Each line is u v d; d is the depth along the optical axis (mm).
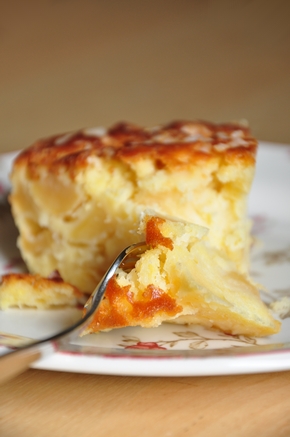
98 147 388
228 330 339
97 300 325
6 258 404
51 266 388
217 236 377
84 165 373
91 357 306
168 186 369
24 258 395
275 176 463
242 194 377
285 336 338
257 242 418
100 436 300
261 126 579
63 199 380
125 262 338
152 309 330
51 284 361
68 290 361
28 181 391
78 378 320
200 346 330
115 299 330
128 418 305
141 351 314
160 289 331
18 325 351
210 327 342
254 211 445
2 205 439
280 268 396
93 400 312
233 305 331
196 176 371
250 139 394
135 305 330
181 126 406
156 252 335
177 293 331
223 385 317
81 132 410
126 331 339
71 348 314
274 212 444
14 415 306
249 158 377
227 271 355
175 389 316
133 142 388
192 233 344
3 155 467
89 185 372
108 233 373
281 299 367
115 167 375
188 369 304
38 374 321
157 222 340
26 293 360
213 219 375
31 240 395
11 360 296
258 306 342
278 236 424
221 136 395
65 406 309
